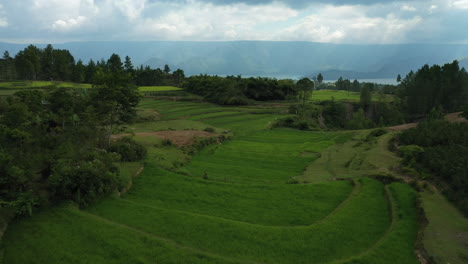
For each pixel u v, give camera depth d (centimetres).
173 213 2553
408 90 12169
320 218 2658
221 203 2944
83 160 3061
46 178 2852
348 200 2983
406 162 3734
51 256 1909
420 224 2370
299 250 2072
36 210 2438
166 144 5241
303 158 5034
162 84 18538
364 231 2361
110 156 3272
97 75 4212
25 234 2130
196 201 2981
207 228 2319
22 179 2530
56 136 3744
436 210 2484
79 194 2642
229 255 1995
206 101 12738
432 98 11381
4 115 3691
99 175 2808
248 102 12600
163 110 10212
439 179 3131
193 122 8025
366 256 1972
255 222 2567
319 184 3506
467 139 4100
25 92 4834
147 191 3192
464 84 10588
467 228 2181
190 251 1980
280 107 11862
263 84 13800
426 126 5006
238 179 3806
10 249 1967
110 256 1922
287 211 2789
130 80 4384
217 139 6306
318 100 14188
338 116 12244
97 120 4259
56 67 14625
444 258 1825
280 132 7844
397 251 2033
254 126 8525
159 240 2089
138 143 5056
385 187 3231
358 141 5944
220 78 15688
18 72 13588
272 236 2233
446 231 2141
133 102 4400
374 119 13212
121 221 2411
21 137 3272
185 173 3853
